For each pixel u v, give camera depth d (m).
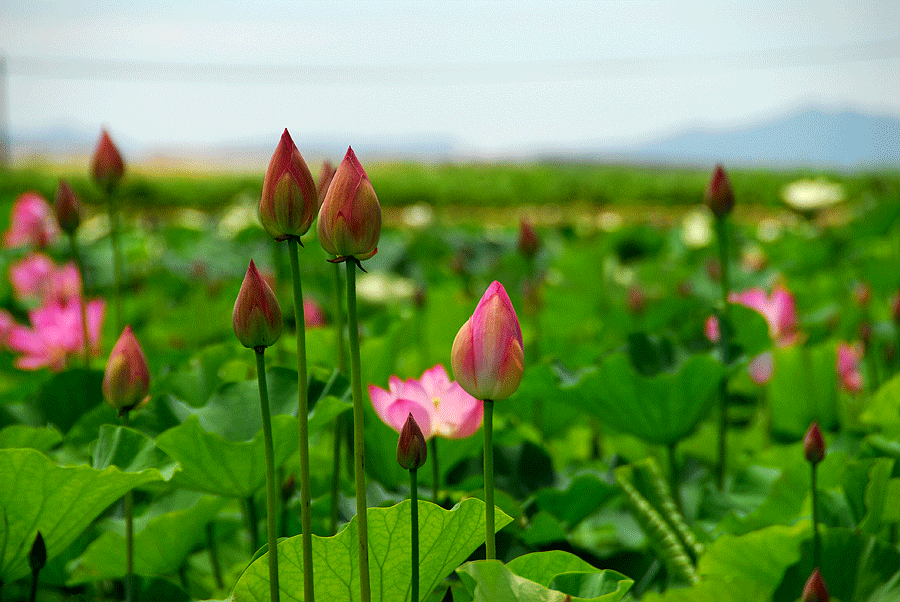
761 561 2.38
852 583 2.34
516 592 2.03
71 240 2.79
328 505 2.48
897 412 2.79
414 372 3.90
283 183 2.01
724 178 2.80
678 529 2.53
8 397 3.22
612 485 2.57
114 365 2.32
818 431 2.32
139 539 2.45
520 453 2.74
